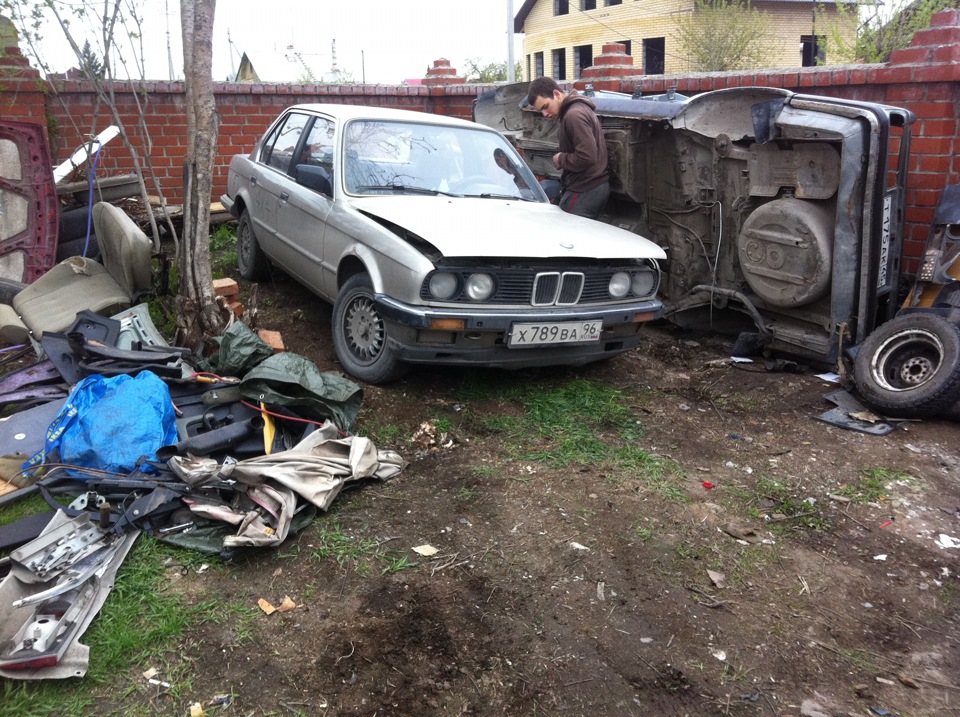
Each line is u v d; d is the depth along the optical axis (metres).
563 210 6.34
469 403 4.96
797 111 5.34
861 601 3.26
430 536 3.56
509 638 2.94
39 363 4.75
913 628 3.11
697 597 3.22
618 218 7.18
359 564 3.32
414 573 3.29
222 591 3.12
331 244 5.34
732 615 3.13
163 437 3.91
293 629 2.94
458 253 4.40
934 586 3.37
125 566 3.20
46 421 4.09
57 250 6.61
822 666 2.88
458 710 2.61
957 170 6.05
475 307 4.61
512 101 8.42
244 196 6.80
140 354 4.54
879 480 4.20
